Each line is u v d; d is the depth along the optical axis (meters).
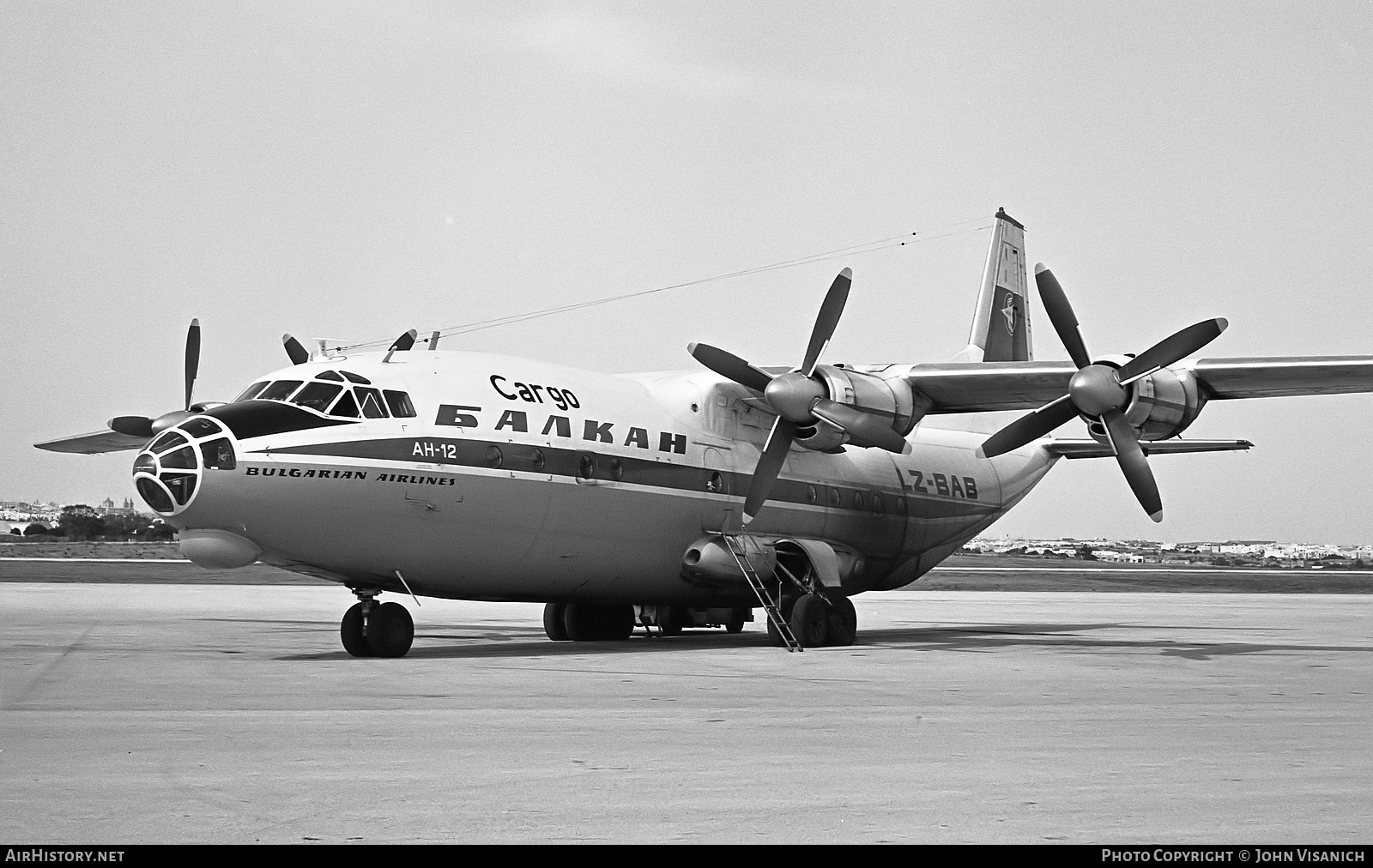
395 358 16.73
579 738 8.59
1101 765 7.59
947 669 14.63
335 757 7.73
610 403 18.41
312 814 6.12
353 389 15.84
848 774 7.26
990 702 11.02
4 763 7.49
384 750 8.04
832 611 19.50
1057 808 6.34
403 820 6.00
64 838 5.60
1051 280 18.00
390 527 15.73
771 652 17.91
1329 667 15.05
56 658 15.45
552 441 17.22
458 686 12.13
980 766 7.54
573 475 17.41
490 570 17.03
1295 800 6.54
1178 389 18.30
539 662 15.38
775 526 20.33
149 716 9.65
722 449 19.70
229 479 14.65
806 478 20.94
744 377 18.84
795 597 20.11
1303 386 18.41
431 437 16.03
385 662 15.18
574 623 21.20
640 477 18.33
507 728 9.08
